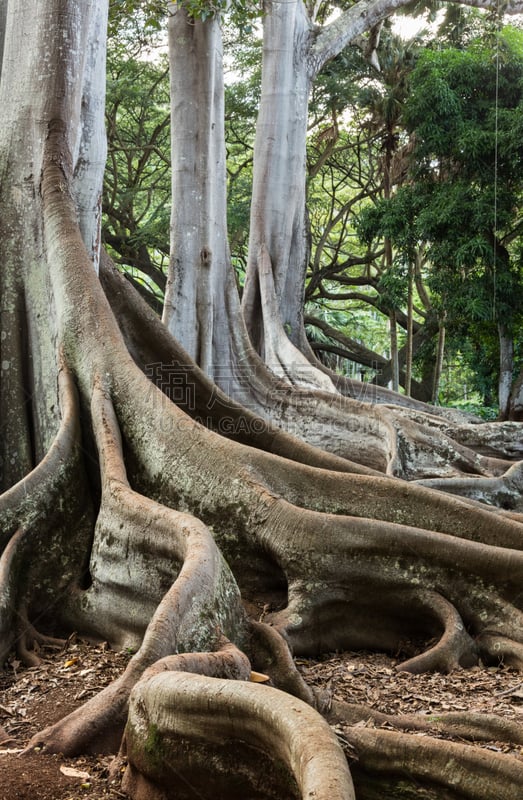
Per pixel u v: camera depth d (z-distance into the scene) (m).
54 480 7.12
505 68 24.19
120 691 4.43
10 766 4.07
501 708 5.16
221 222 16.98
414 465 12.20
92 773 4.05
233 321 16.28
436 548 6.56
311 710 3.46
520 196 24.72
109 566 6.32
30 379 8.70
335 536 6.54
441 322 26.58
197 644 4.80
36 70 9.41
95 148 10.41
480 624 6.41
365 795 3.94
